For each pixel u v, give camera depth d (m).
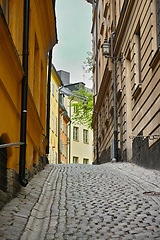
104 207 8.00
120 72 21.41
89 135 63.91
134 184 11.06
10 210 7.14
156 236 5.84
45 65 16.89
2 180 7.80
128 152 18.92
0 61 7.01
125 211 7.54
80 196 9.38
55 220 7.04
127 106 19.31
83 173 14.05
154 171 13.18
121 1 21.42
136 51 17.31
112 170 15.34
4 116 7.52
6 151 8.16
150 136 13.93
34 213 7.46
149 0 14.28
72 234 6.14
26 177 10.36
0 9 6.14
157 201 8.30
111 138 23.97
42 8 13.82
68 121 56.47
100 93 30.14
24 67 9.37
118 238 5.81
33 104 10.58
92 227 6.48
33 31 12.23
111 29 24.62
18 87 9.02
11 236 5.72
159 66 12.65
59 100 45.25
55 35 17.47
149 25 14.28
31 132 11.27
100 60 32.50
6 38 6.95
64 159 53.09
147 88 14.45
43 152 15.73
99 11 33.53
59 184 11.30
